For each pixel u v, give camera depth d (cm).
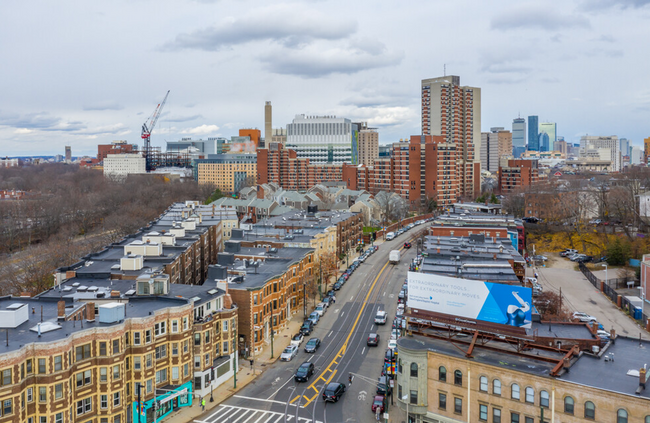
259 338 10162
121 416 7169
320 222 17338
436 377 6800
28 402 6406
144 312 7812
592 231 19950
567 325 7588
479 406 6469
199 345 8262
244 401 8212
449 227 14988
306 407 7994
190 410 7931
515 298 6719
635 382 5819
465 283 7031
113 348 7088
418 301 7400
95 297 8394
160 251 11612
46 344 6425
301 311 12550
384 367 8994
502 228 14725
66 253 15300
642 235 18175
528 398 6119
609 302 12925
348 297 13650
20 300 8175
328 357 9919
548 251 18975
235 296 9919
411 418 7031
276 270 11469
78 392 6831
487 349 6894
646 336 10494
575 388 5803
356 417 7669
